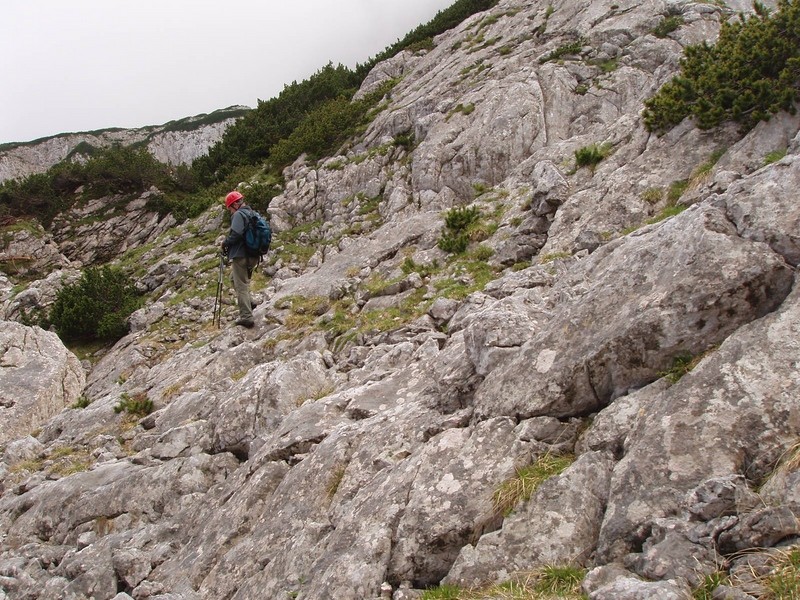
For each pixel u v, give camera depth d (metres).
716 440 5.05
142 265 27.73
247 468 9.15
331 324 14.55
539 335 7.01
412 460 6.82
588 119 22.16
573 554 5.14
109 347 22.69
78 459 12.58
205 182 35.94
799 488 4.41
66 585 8.34
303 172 29.17
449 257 15.23
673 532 4.60
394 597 5.64
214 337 16.62
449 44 32.94
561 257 11.81
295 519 7.56
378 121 29.39
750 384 5.20
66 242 33.00
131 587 8.18
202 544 8.22
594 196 13.05
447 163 23.36
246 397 10.82
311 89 39.69
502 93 24.19
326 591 5.93
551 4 29.95
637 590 4.17
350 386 10.29
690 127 12.65
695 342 5.85
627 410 5.86
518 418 6.61
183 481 9.97
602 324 6.47
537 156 17.03
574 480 5.53
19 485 12.02
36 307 26.59
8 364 18.17
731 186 6.60
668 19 24.44
